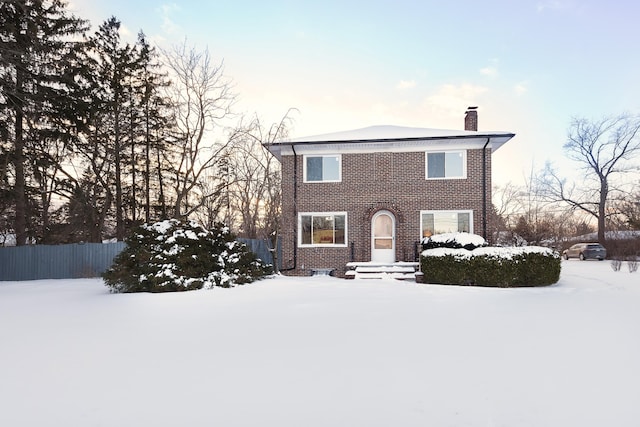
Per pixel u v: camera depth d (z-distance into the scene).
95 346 4.97
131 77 25.16
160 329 5.91
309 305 8.02
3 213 21.47
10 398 3.36
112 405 3.20
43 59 16.33
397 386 3.57
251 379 3.77
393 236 17.06
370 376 3.84
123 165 25.66
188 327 6.05
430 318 6.67
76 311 7.55
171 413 3.06
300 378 3.79
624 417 2.93
